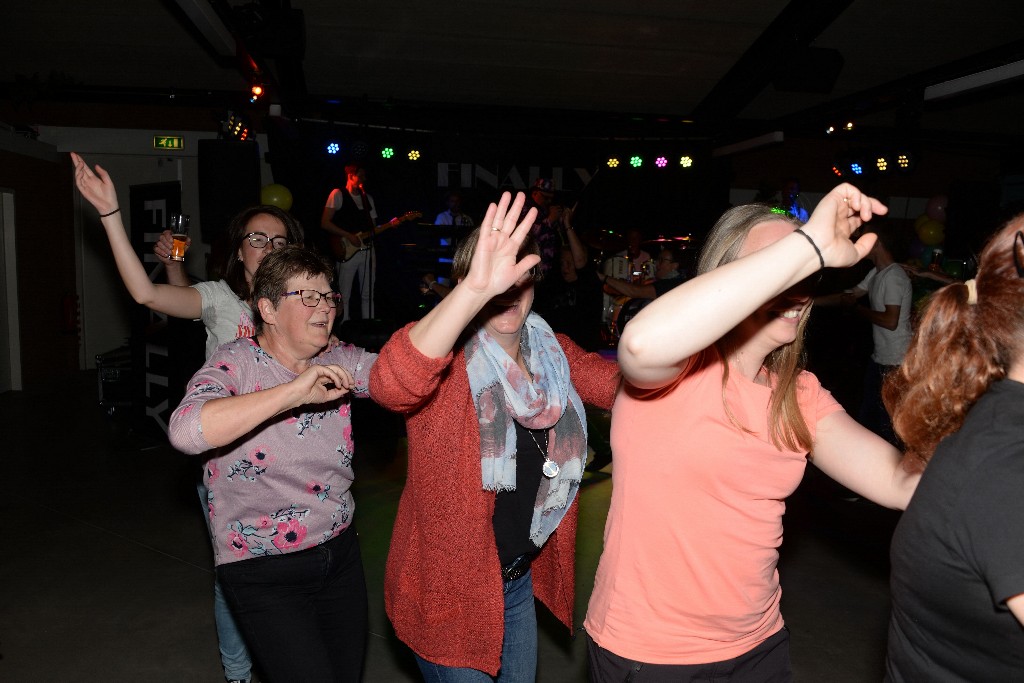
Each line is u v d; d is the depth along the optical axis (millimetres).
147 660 3084
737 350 1360
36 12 7547
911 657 989
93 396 8258
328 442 1925
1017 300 901
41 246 9109
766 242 1294
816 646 3209
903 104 8031
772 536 1402
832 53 8141
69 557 4090
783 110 10570
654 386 1190
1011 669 883
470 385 1781
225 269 2945
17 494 5062
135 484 5316
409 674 2990
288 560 1898
